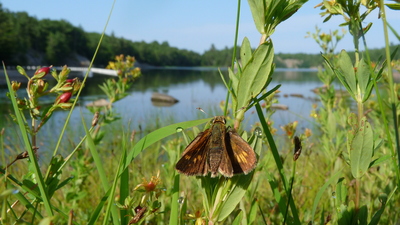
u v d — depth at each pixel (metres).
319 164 0.44
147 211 0.15
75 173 0.30
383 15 0.11
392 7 0.13
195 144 0.14
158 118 1.09
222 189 0.14
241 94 0.14
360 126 0.14
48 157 0.60
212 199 0.14
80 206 0.33
